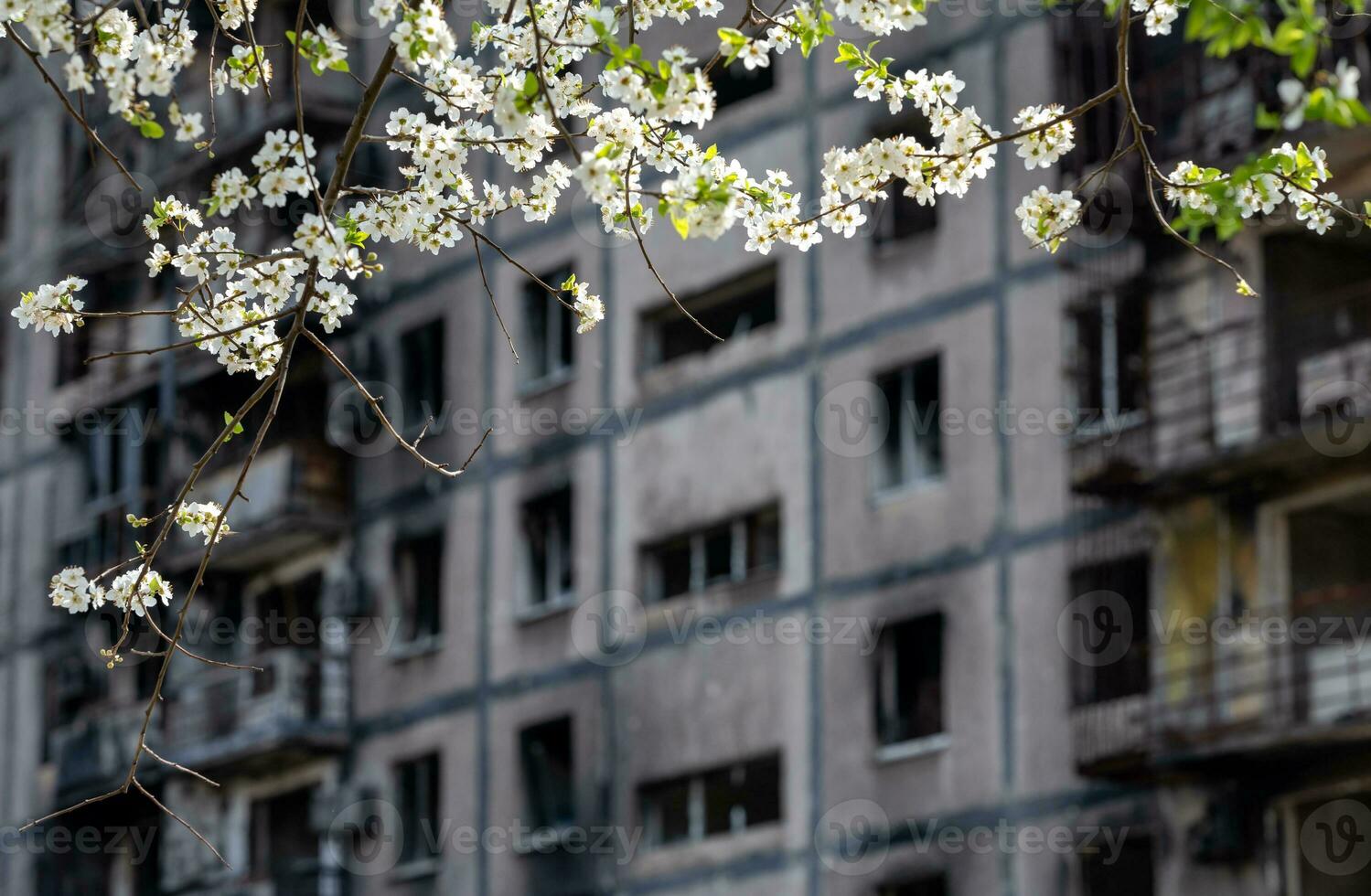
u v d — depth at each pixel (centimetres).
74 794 3362
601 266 2897
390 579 3105
